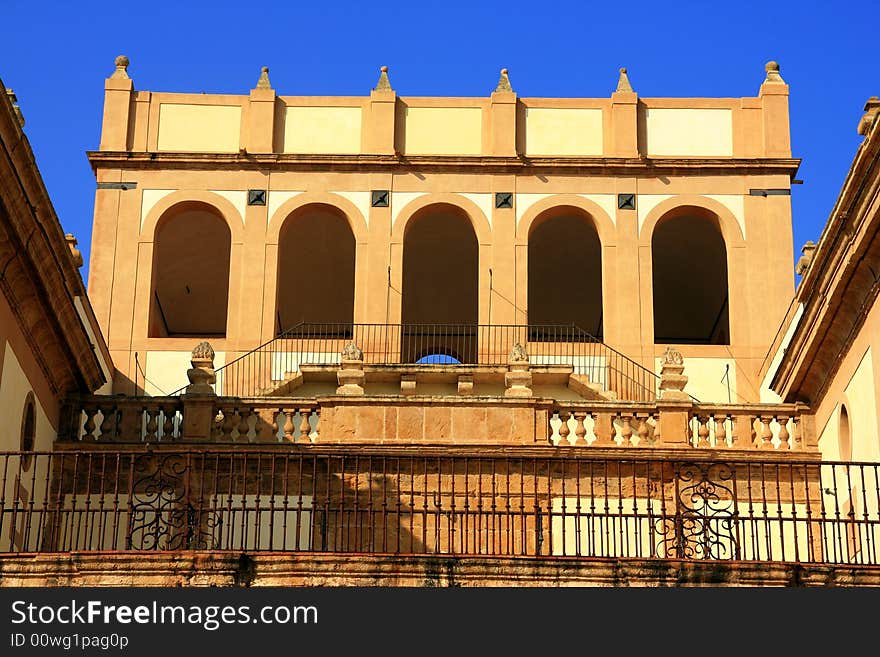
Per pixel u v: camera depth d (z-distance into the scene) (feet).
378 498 98.73
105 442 99.91
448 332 149.69
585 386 115.14
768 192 128.47
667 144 130.31
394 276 126.31
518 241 127.13
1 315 86.38
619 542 97.76
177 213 128.98
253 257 126.41
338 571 71.15
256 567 71.20
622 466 99.60
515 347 105.50
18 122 82.02
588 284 151.12
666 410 103.40
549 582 71.26
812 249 109.29
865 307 88.63
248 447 99.91
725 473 100.17
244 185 128.16
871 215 81.87
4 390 87.51
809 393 103.04
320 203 127.75
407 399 102.42
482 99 131.13
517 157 128.47
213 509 79.92
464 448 100.73
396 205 128.06
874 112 82.02
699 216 133.69
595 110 130.93
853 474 92.12
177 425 101.91
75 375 100.42
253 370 122.83
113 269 125.80
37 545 87.86
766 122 130.11
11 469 89.10
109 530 96.68
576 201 128.26
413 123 130.62
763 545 98.68
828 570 71.46
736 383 123.44
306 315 156.25
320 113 130.62
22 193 81.92
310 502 98.32
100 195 127.65
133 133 129.49
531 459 79.82
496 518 98.22
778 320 125.08
